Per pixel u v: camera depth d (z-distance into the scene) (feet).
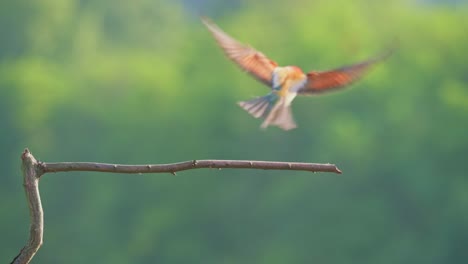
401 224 152.76
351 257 150.00
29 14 234.79
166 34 286.46
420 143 158.20
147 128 176.24
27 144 190.70
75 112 194.18
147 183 168.35
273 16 199.52
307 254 150.51
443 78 168.45
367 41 174.50
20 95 193.67
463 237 147.54
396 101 164.55
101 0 271.90
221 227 159.84
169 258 158.51
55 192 175.73
